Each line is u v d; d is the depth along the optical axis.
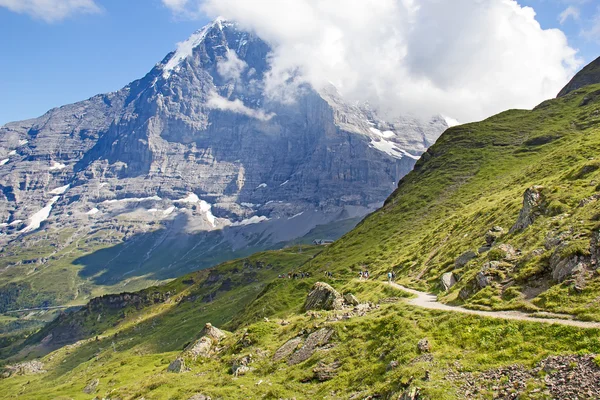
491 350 29.97
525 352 27.69
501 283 41.62
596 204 42.59
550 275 37.59
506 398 24.03
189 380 53.09
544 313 32.34
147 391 53.66
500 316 34.34
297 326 55.53
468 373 28.16
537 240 46.06
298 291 155.00
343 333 44.84
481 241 67.94
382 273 99.50
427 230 134.62
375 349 38.78
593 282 32.34
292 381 40.69
